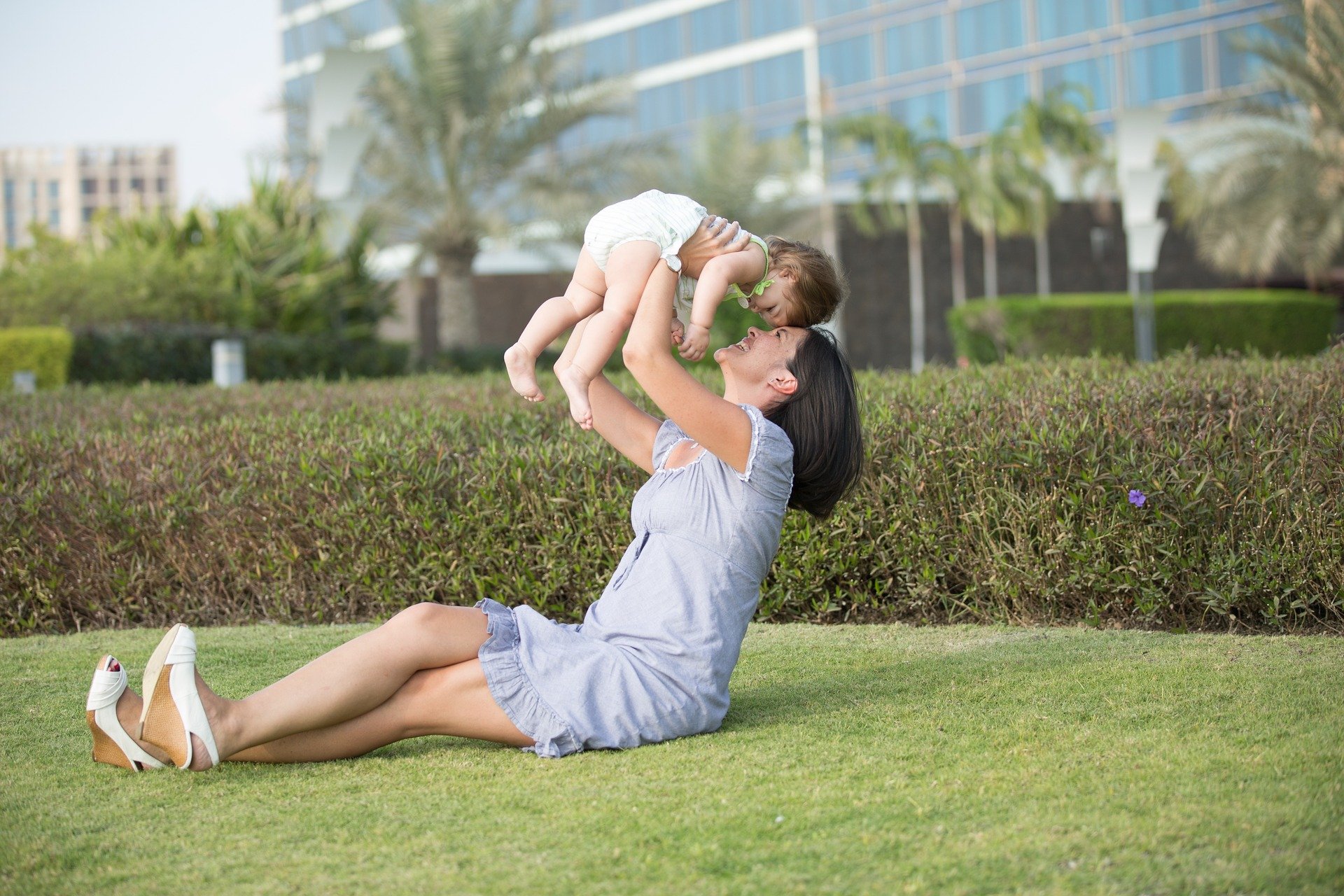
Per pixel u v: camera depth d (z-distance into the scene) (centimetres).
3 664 362
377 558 420
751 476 249
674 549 254
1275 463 364
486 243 2008
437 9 1806
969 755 241
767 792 222
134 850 205
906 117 3281
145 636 406
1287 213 1816
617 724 247
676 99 3644
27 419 545
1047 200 2186
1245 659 317
